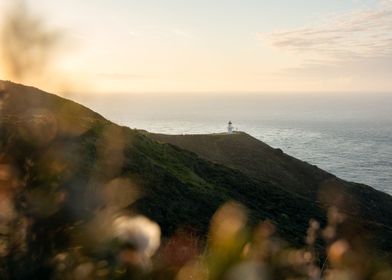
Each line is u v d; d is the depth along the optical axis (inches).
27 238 44.7
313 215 1437.0
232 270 36.8
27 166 47.0
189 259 39.5
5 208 45.0
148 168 1083.3
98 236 43.4
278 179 2928.2
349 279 42.6
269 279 38.4
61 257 43.5
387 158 6870.1
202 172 1563.7
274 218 1216.2
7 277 43.4
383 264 42.8
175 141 3041.3
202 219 903.1
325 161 6707.7
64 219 45.0
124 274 41.1
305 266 43.8
